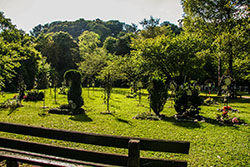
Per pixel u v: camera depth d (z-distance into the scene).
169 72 20.00
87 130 6.38
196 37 19.08
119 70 23.69
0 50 11.70
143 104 13.18
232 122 7.87
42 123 7.25
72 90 9.54
